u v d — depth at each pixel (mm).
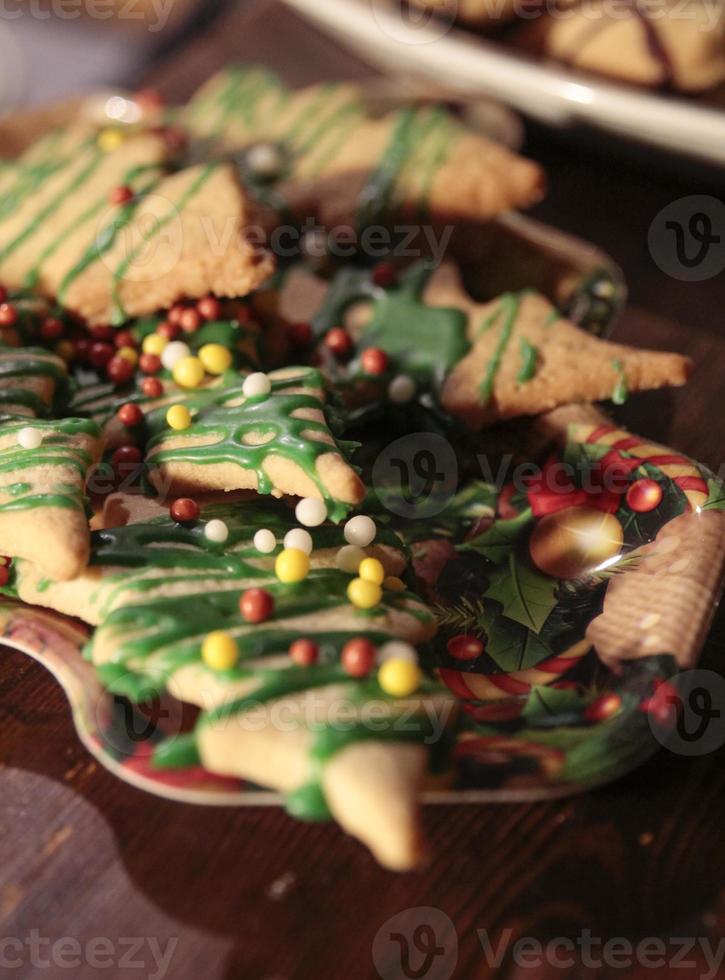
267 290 326
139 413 293
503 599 276
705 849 247
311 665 248
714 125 332
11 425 283
